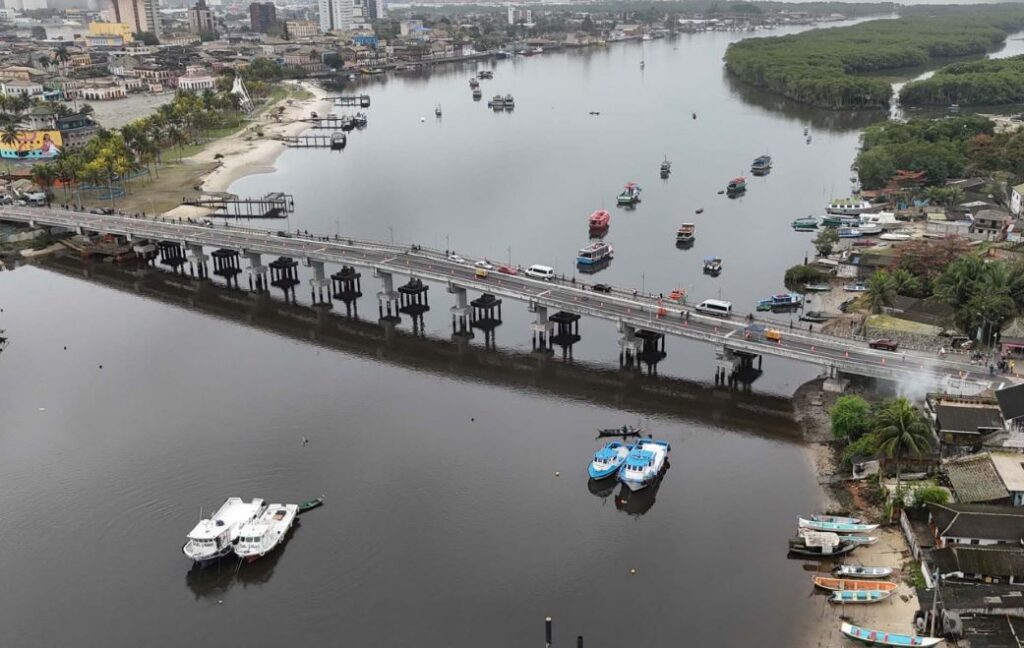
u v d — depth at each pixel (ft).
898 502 469.98
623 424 613.93
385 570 458.91
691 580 446.19
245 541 465.88
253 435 599.57
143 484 539.70
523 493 526.98
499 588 443.73
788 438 583.99
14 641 416.46
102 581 456.45
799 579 442.91
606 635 410.52
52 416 630.74
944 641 383.24
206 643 412.98
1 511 515.09
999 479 469.16
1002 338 632.79
